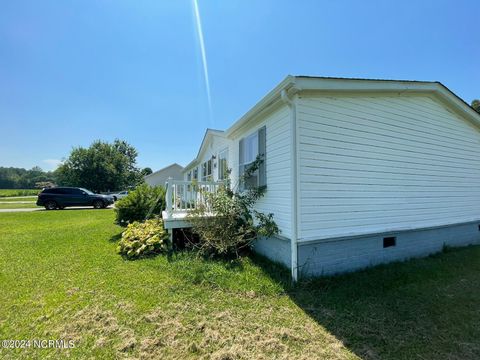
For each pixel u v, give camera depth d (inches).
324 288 144.0
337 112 176.1
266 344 91.3
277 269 172.2
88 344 90.8
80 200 721.6
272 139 194.1
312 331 100.0
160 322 105.7
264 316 111.9
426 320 108.1
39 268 175.2
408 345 90.7
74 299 126.3
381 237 194.1
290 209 163.8
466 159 262.2
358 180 182.7
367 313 114.5
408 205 210.1
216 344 91.4
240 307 120.1
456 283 151.0
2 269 173.3
